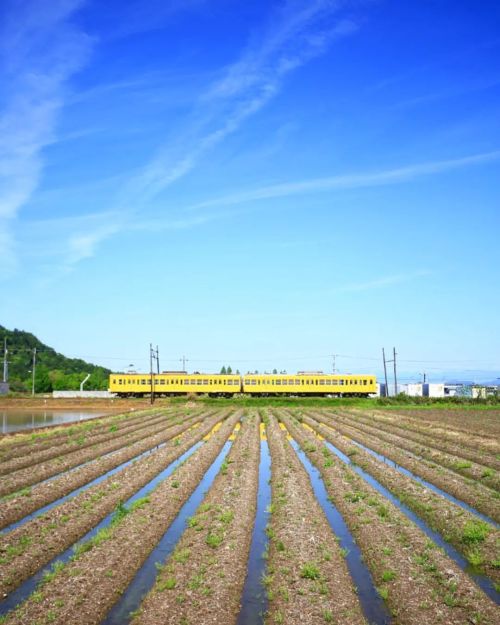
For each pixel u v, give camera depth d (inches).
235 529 938.7
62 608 652.1
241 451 1768.0
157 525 968.9
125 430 2456.9
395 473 1395.2
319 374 4397.1
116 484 1253.1
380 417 3147.1
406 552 835.4
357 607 676.1
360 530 960.9
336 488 1259.8
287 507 1075.3
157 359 4411.9
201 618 636.7
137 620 633.0
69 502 1083.3
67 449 1827.0
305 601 676.7
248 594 726.5
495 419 2982.3
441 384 5319.9
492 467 1540.4
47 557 824.3
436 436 2206.0
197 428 2487.7
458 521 967.6
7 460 1632.6
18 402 4357.8
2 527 983.0
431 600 677.3
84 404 4338.1
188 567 776.9
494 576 764.6
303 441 2027.6
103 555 807.7
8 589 723.4
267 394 4443.9
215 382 4375.0
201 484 1352.1
